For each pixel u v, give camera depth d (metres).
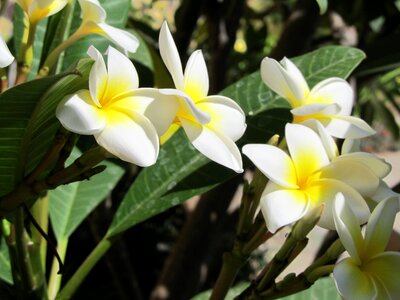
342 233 0.34
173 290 0.82
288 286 0.38
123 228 0.52
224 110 0.36
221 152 0.34
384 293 0.34
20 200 0.34
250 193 0.40
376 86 1.49
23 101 0.32
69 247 1.40
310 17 0.81
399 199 0.35
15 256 0.44
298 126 0.38
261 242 0.41
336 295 0.54
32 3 0.39
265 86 0.57
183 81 0.34
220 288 0.42
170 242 1.62
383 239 0.35
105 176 0.60
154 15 1.65
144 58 0.66
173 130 0.38
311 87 0.56
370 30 1.02
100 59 0.31
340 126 0.42
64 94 0.32
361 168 0.37
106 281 1.49
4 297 0.46
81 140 0.52
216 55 0.93
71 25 0.53
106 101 0.32
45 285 0.45
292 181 0.37
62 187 0.58
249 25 1.44
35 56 0.54
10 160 0.35
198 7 0.82
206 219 0.83
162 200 0.53
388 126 1.62
